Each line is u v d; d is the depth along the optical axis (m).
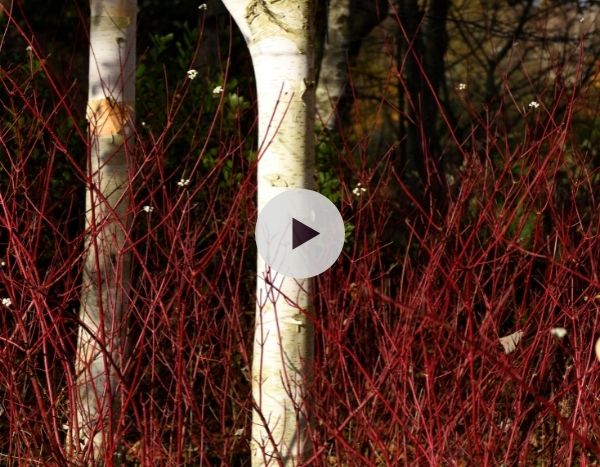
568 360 3.59
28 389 3.61
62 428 3.25
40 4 6.62
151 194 3.03
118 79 3.28
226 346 3.55
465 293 2.96
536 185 3.40
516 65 7.57
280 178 2.68
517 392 3.01
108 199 3.34
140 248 4.23
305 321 2.71
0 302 2.90
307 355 2.73
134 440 3.55
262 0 2.66
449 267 3.36
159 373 3.86
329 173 5.00
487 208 3.14
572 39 7.58
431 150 7.23
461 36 7.75
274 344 2.70
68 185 4.78
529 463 3.31
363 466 2.92
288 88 2.67
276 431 2.71
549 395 3.62
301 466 2.60
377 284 4.40
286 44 2.66
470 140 6.95
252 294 4.23
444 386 3.10
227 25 7.08
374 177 6.32
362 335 3.69
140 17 7.35
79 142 4.87
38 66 4.32
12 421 2.86
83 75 6.25
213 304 4.25
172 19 7.42
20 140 3.35
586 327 3.30
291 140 2.68
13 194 3.11
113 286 3.29
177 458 2.57
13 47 6.18
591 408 2.89
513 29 7.73
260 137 2.76
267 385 2.72
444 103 7.50
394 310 3.67
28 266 2.77
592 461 3.33
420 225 4.84
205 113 5.16
